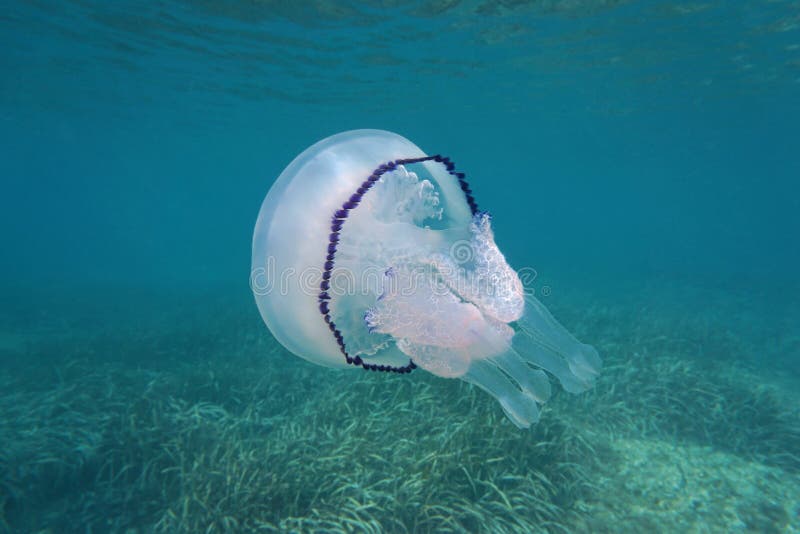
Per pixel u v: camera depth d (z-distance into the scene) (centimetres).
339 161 54
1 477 78
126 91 305
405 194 53
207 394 119
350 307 53
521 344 49
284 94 311
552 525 76
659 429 106
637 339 159
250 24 193
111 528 76
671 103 331
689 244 965
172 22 190
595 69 255
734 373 143
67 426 96
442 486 77
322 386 125
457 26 196
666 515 81
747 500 85
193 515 74
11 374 133
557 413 102
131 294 308
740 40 211
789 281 335
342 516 72
